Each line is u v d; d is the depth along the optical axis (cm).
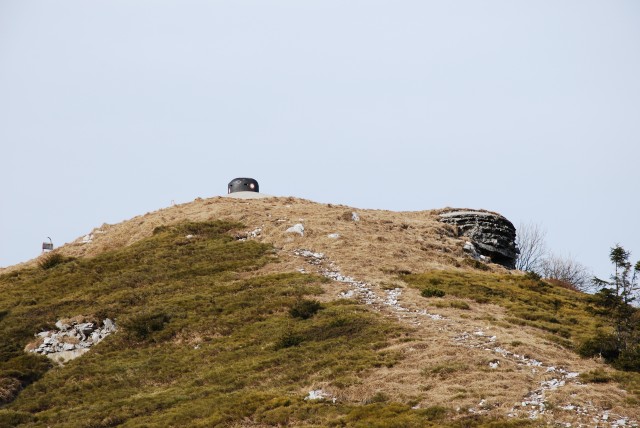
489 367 14562
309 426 12669
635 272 17138
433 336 16638
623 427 11956
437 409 12669
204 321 19825
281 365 16188
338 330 17688
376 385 14088
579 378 14300
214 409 14200
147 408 15100
